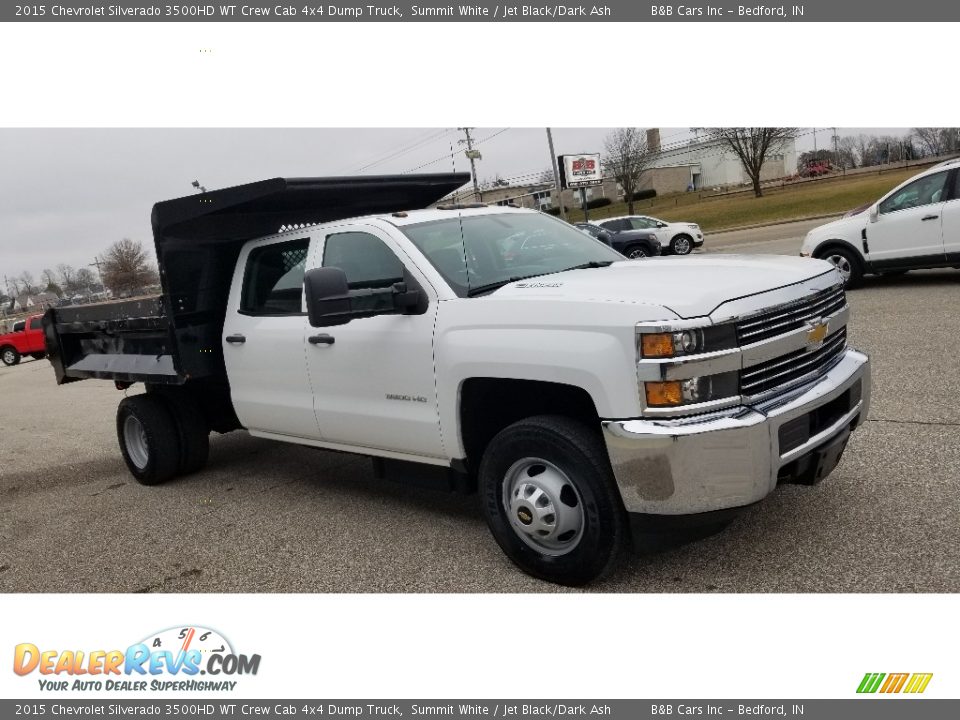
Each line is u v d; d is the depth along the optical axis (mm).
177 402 6355
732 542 4004
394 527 4812
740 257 4312
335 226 4816
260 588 4168
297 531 4941
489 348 3764
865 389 3947
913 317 8891
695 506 3230
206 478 6492
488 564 4129
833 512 4145
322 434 5023
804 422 3453
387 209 6230
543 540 3760
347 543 4637
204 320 5777
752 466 3223
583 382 3404
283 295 5195
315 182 5066
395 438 4461
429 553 4344
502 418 4250
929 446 4848
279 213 5762
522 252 4605
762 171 74812
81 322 6758
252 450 7336
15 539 5523
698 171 77500
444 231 4508
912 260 10688
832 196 38906
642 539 3439
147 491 6332
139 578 4504
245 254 5566
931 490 4227
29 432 10258
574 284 3818
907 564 3553
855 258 11328
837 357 3910
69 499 6422
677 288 3467
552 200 66188
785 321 3475
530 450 3686
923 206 10492
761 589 3553
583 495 3541
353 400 4668
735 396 3273
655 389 3219
